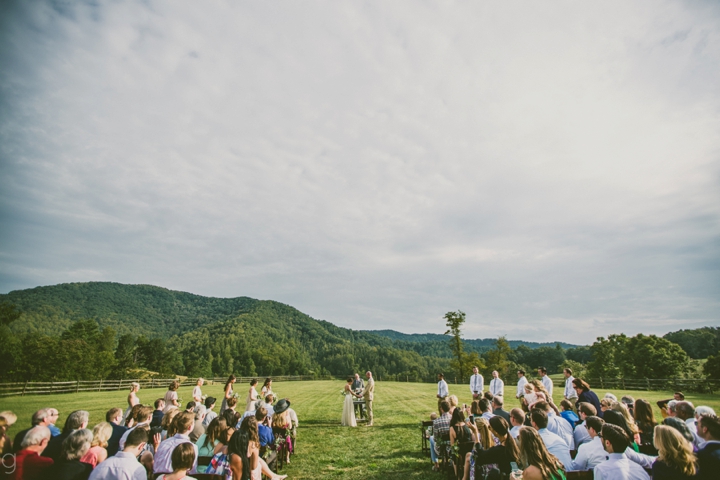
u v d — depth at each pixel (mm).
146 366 90250
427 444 9984
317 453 9828
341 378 83250
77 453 4609
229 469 5168
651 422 6066
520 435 4031
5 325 49906
